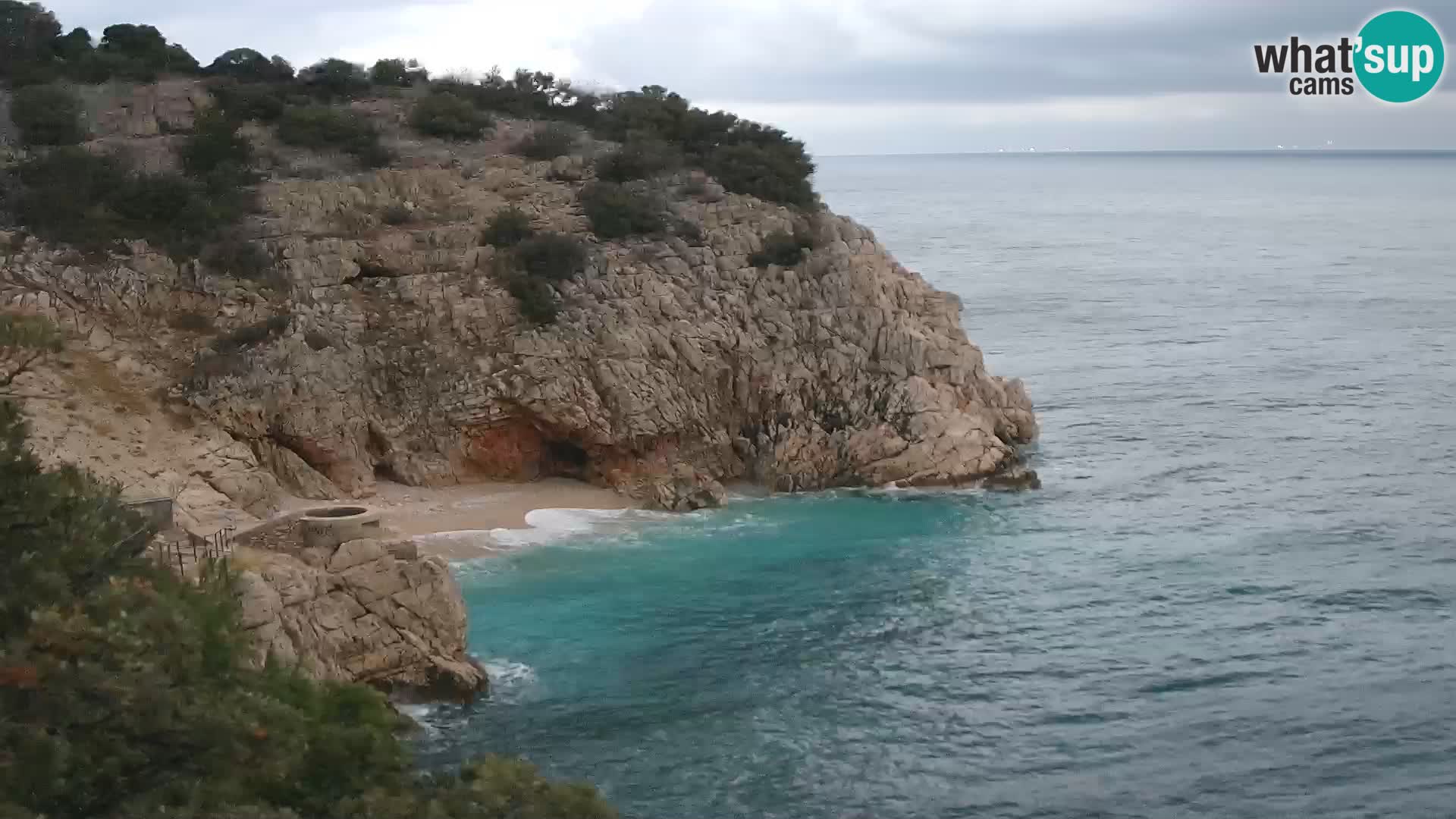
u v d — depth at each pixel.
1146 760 38.38
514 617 48.22
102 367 58.78
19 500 23.89
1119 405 89.56
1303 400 90.88
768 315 70.00
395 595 40.31
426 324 65.75
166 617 23.69
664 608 49.44
